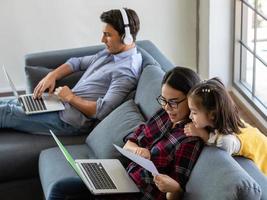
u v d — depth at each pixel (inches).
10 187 119.6
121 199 93.0
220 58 173.2
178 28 180.7
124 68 124.0
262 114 153.5
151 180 92.7
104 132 113.8
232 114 85.7
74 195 99.2
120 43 125.3
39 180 120.9
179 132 91.4
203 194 80.3
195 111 85.2
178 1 177.2
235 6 165.8
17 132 125.8
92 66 132.0
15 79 174.4
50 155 115.0
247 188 76.1
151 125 99.8
